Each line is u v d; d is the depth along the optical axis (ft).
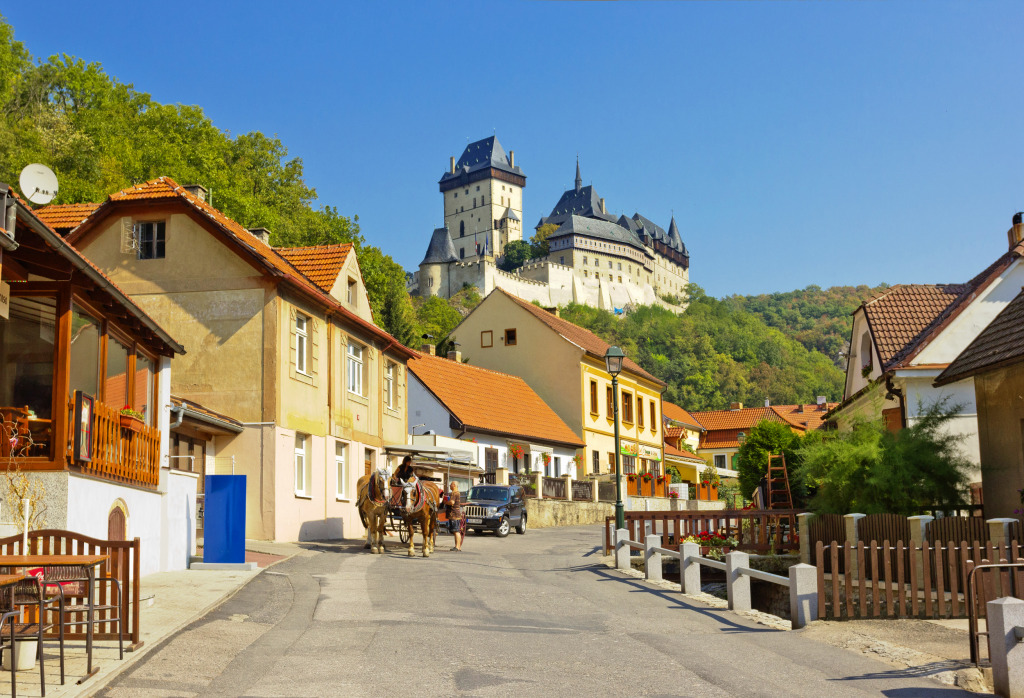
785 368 574.15
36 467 45.75
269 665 32.73
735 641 38.24
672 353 578.66
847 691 29.09
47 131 150.00
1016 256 80.43
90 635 30.30
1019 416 57.98
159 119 197.26
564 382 178.50
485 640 37.88
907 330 90.17
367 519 82.33
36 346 47.78
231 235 86.33
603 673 31.60
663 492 180.86
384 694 28.53
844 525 56.24
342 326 100.42
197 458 82.23
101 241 89.20
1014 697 27.96
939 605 42.88
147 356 61.87
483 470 133.28
